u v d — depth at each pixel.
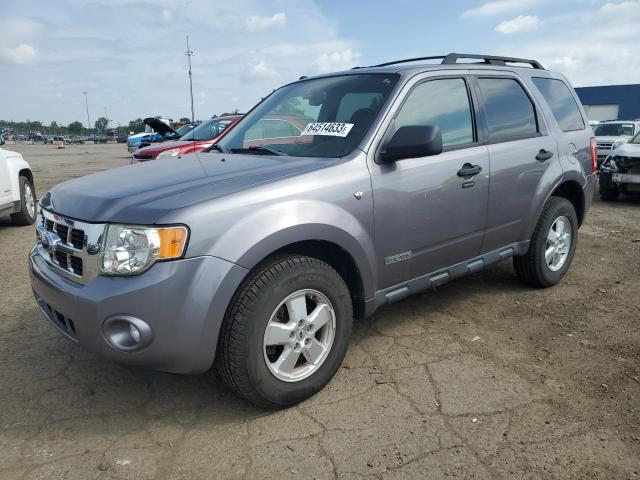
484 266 4.03
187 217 2.49
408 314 4.18
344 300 3.03
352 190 3.02
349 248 3.00
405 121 3.39
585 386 3.08
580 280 5.01
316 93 3.83
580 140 4.83
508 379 3.16
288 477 2.37
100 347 2.54
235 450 2.56
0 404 2.98
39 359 3.51
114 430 2.74
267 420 2.80
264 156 3.37
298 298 2.83
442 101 3.67
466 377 3.19
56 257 2.89
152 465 2.47
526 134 4.29
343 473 2.39
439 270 3.68
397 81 3.46
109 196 2.73
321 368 2.98
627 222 8.02
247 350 2.64
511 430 2.67
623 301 4.44
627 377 3.17
